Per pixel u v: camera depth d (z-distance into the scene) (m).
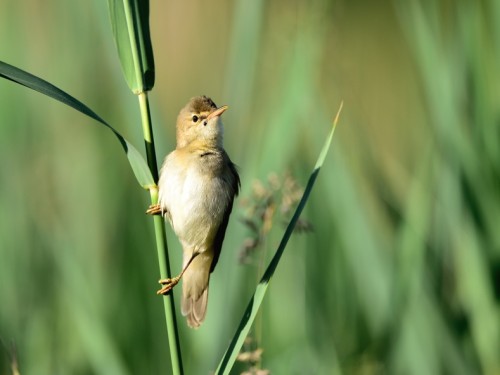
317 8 10.80
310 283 10.54
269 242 10.79
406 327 9.80
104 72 12.63
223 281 9.73
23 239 11.34
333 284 10.70
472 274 10.01
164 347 10.63
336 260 10.80
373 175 11.09
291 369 9.73
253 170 10.20
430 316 9.87
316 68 10.75
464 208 10.06
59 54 12.71
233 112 10.65
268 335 10.24
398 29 20.17
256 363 7.31
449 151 10.14
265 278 6.09
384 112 17.64
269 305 10.40
